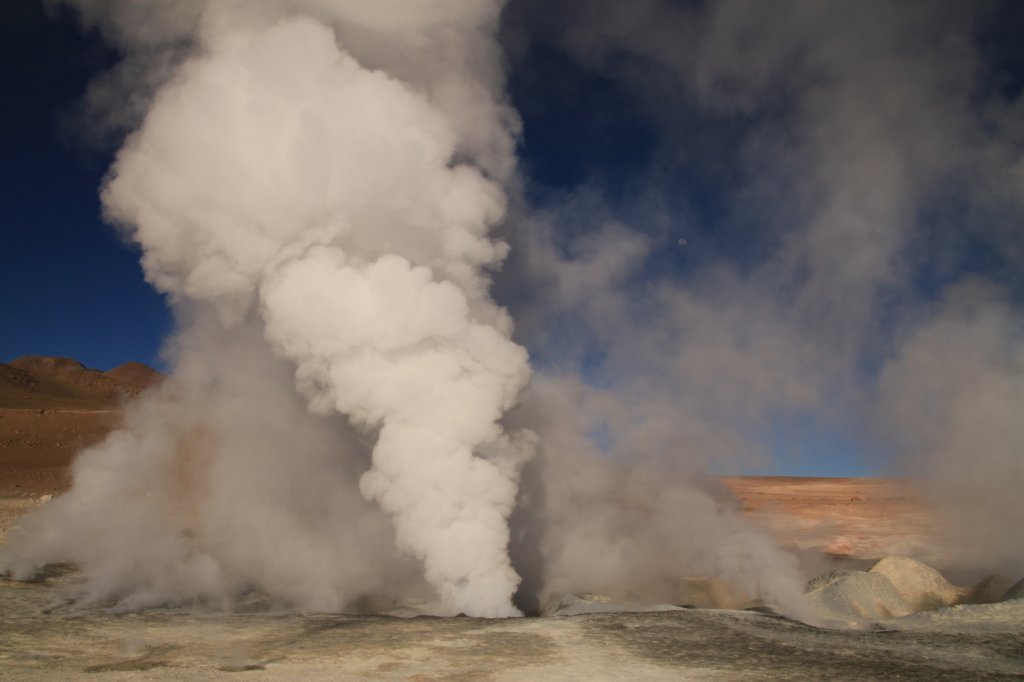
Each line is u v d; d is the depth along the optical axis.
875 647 12.82
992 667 11.40
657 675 10.99
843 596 17.56
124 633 13.78
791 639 13.45
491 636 13.70
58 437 63.03
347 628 14.48
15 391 98.75
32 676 10.75
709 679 10.75
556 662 11.78
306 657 12.13
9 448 57.88
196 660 11.91
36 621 14.41
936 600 19.19
